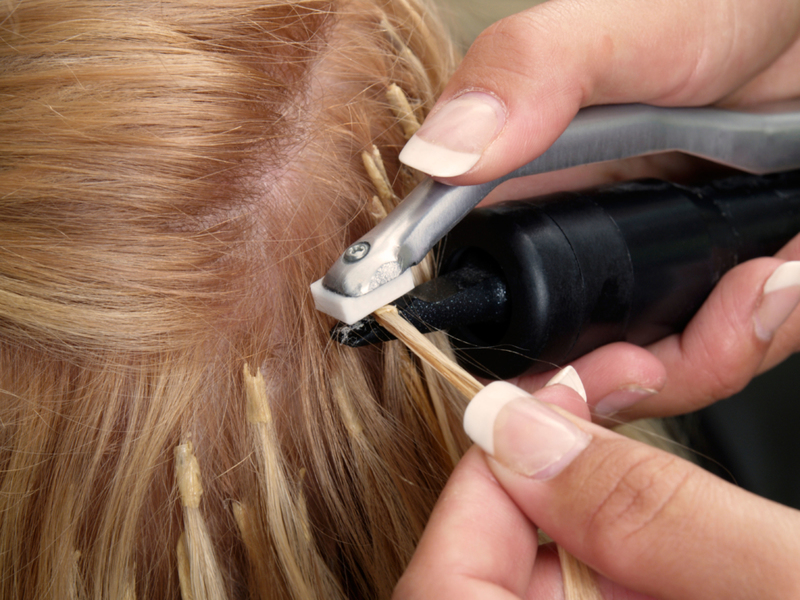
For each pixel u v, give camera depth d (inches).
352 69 13.7
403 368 13.5
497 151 11.9
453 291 11.5
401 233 10.4
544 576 12.4
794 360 23.1
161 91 11.0
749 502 9.4
